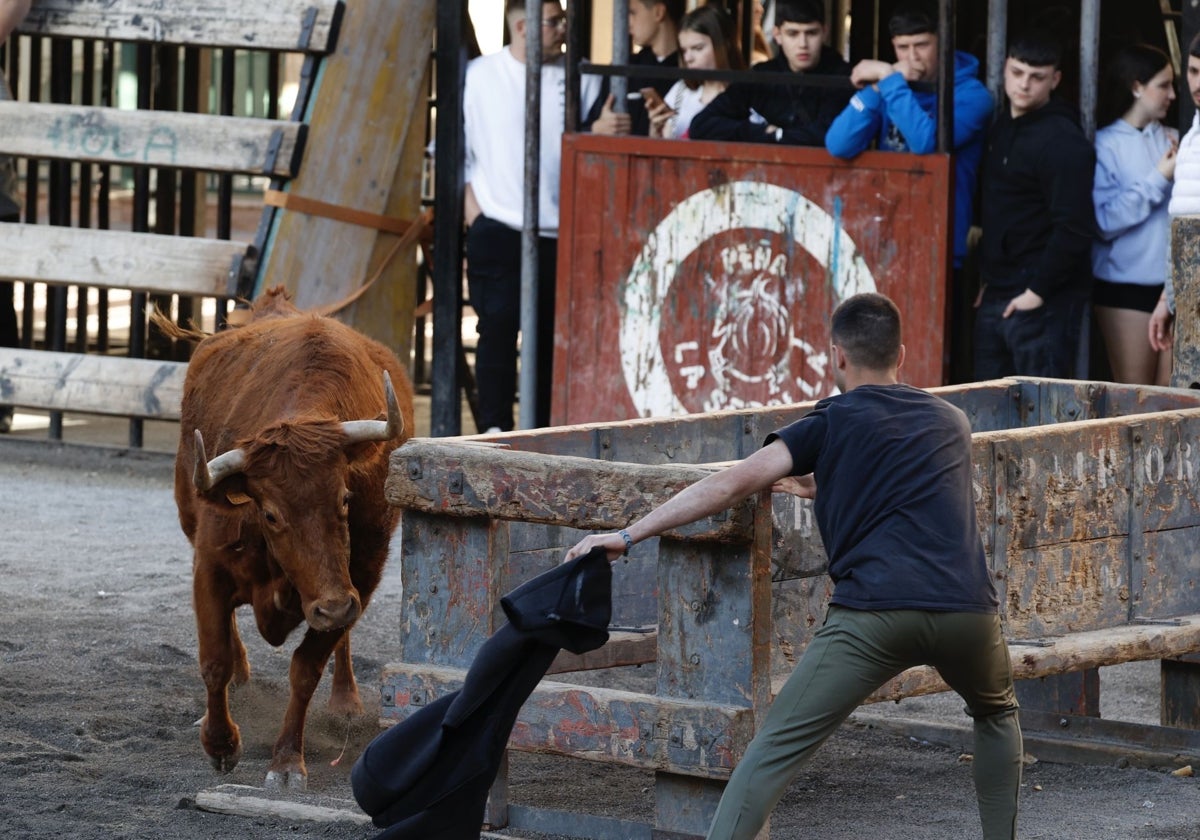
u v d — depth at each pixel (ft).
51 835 27.30
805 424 23.59
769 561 25.09
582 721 26.05
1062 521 29.01
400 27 59.41
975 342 50.16
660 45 56.95
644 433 32.09
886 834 28.37
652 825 26.45
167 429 70.49
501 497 26.40
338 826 28.02
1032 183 47.73
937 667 23.44
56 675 37.35
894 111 50.29
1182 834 28.53
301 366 31.37
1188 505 31.19
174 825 28.14
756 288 53.26
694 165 53.52
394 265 60.44
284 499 28.40
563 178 54.70
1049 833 28.48
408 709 27.32
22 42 108.88
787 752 22.88
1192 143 43.06
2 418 67.51
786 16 51.42
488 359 58.23
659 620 25.62
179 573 46.85
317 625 28.40
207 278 58.03
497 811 27.32
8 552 48.67
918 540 22.99
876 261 51.62
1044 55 46.98
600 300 54.75
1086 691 34.94
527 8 54.44
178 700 36.17
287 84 121.29
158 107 70.85
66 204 66.85
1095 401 37.09
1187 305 39.55
